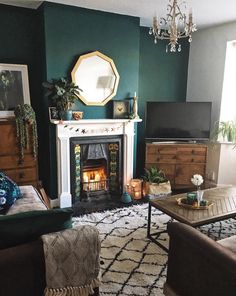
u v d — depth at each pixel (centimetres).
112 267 236
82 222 321
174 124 438
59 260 152
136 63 409
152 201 277
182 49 484
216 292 157
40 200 273
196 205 256
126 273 228
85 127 372
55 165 371
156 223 320
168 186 404
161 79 479
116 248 265
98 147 400
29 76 379
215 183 453
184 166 435
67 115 351
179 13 238
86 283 164
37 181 352
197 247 161
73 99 354
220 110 445
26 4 346
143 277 224
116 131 399
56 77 355
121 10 365
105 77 386
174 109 434
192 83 490
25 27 366
